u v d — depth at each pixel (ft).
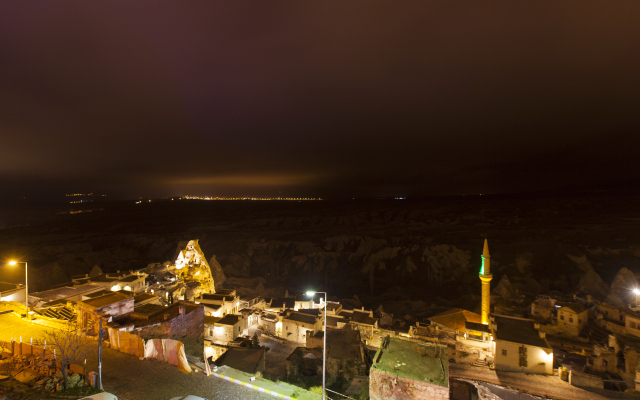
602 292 296.51
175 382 70.74
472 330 178.70
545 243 484.74
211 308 208.23
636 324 176.35
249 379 73.41
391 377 60.23
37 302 139.13
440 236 631.56
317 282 467.52
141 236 654.94
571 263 420.36
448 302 342.23
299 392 69.21
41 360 74.95
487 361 153.28
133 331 94.43
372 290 421.59
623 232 508.12
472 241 573.33
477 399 109.70
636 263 397.80
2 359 77.20
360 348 149.69
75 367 71.87
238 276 452.35
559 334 200.34
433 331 193.77
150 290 231.09
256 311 227.61
